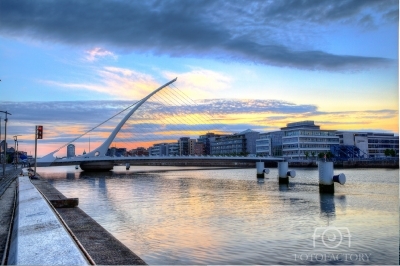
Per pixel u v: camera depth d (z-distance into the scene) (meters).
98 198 38.66
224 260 14.02
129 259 9.59
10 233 13.21
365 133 189.50
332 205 30.17
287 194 40.50
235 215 25.12
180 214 26.03
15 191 30.39
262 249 15.59
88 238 12.03
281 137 176.12
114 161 112.62
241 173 103.94
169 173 108.56
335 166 137.00
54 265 7.53
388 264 13.39
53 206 19.98
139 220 23.70
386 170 104.50
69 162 104.00
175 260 14.10
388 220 22.56
